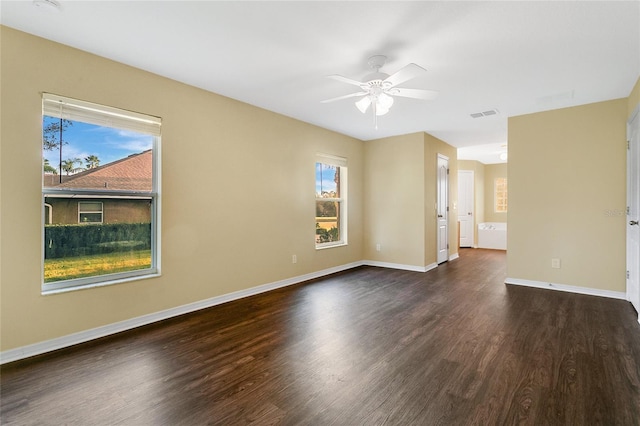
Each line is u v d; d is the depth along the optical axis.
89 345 2.55
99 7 2.05
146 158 3.09
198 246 3.42
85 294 2.64
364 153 6.02
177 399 1.84
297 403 1.80
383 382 2.01
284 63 2.85
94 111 2.69
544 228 4.23
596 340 2.61
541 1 1.97
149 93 3.02
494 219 9.17
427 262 5.45
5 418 1.68
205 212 3.48
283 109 4.14
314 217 4.91
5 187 2.27
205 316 3.22
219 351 2.45
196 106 3.39
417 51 2.61
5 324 2.27
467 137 5.72
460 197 8.72
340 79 2.57
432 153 5.63
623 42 2.45
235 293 3.79
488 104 3.91
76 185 2.67
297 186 4.61
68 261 2.64
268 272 4.19
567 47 2.53
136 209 3.04
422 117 4.46
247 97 3.71
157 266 3.13
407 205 5.49
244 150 3.87
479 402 1.80
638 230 3.15
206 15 2.14
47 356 2.36
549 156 4.16
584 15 2.11
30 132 2.37
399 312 3.33
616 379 2.02
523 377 2.05
